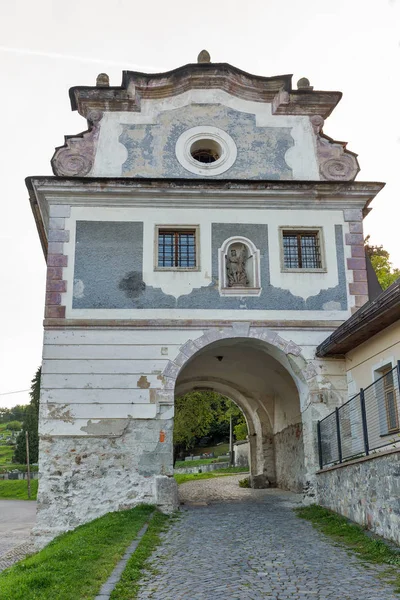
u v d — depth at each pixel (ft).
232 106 59.67
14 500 159.43
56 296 52.70
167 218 55.36
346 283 55.01
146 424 50.19
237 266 55.16
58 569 28.73
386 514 34.76
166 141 58.23
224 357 68.69
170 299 53.26
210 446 205.36
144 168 57.41
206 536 38.04
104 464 49.16
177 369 51.55
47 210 57.47
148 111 58.90
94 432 49.75
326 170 58.23
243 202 56.03
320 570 29.04
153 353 51.85
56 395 50.37
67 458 49.14
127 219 55.11
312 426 51.85
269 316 53.62
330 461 49.29
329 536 37.35
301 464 66.33
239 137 58.85
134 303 52.95
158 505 48.21
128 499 48.52
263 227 55.72
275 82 60.08
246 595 24.99
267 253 55.11
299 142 59.06
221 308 53.42
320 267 55.62
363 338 48.26
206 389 87.92
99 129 58.13
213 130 58.75
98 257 53.93
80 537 37.27
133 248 54.34
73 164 57.06
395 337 43.70
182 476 120.88
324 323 53.88
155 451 49.65
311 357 53.16
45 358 51.16
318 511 45.75
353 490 40.81
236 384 81.71
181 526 41.75
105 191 55.01
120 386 50.88
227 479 101.60
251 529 40.32
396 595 24.31
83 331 52.03
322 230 55.98
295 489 68.95
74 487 48.52
